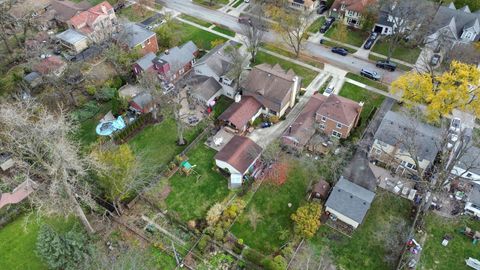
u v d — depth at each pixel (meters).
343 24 83.62
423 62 72.88
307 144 59.78
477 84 57.03
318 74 74.31
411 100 60.41
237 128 61.34
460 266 46.38
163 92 65.25
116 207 50.78
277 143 58.22
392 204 52.50
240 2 95.00
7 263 46.00
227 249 47.75
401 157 55.84
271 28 85.12
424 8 76.69
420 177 49.22
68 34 79.88
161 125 63.28
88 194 46.12
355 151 58.97
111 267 44.22
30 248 47.28
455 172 54.22
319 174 55.41
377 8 82.06
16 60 77.00
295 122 61.69
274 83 63.91
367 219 50.81
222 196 53.53
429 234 49.38
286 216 51.34
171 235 49.12
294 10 87.50
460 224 50.22
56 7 86.19
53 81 64.81
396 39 75.12
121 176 47.34
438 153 56.06
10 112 43.59
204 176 56.03
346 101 61.41
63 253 42.22
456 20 79.75
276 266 44.25
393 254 47.28
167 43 81.00
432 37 79.50
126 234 49.22
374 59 77.81
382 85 71.38
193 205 52.56
